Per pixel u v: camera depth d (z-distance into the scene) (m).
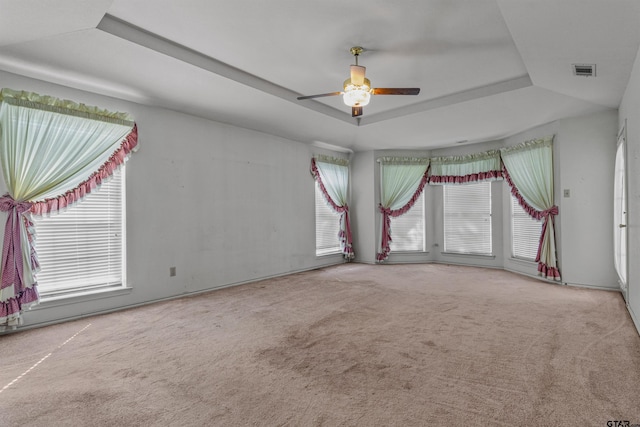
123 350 2.71
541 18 2.44
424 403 1.94
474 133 5.77
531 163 5.34
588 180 4.66
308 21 2.74
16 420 1.81
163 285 4.23
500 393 2.04
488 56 3.36
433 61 3.47
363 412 1.86
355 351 2.66
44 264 3.37
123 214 3.91
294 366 2.42
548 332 3.01
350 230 7.19
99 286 3.72
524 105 4.40
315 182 6.57
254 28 2.85
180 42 3.06
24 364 2.47
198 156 4.66
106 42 2.79
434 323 3.29
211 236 4.78
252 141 5.41
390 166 7.01
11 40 2.65
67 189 3.44
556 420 1.78
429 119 5.03
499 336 2.93
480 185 6.51
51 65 3.09
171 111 4.37
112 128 3.75
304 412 1.87
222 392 2.08
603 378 2.20
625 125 3.64
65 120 3.41
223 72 3.52
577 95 4.00
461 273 5.88
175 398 2.01
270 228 5.64
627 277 3.64
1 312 2.96
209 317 3.55
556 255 5.00
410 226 7.13
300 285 5.04
